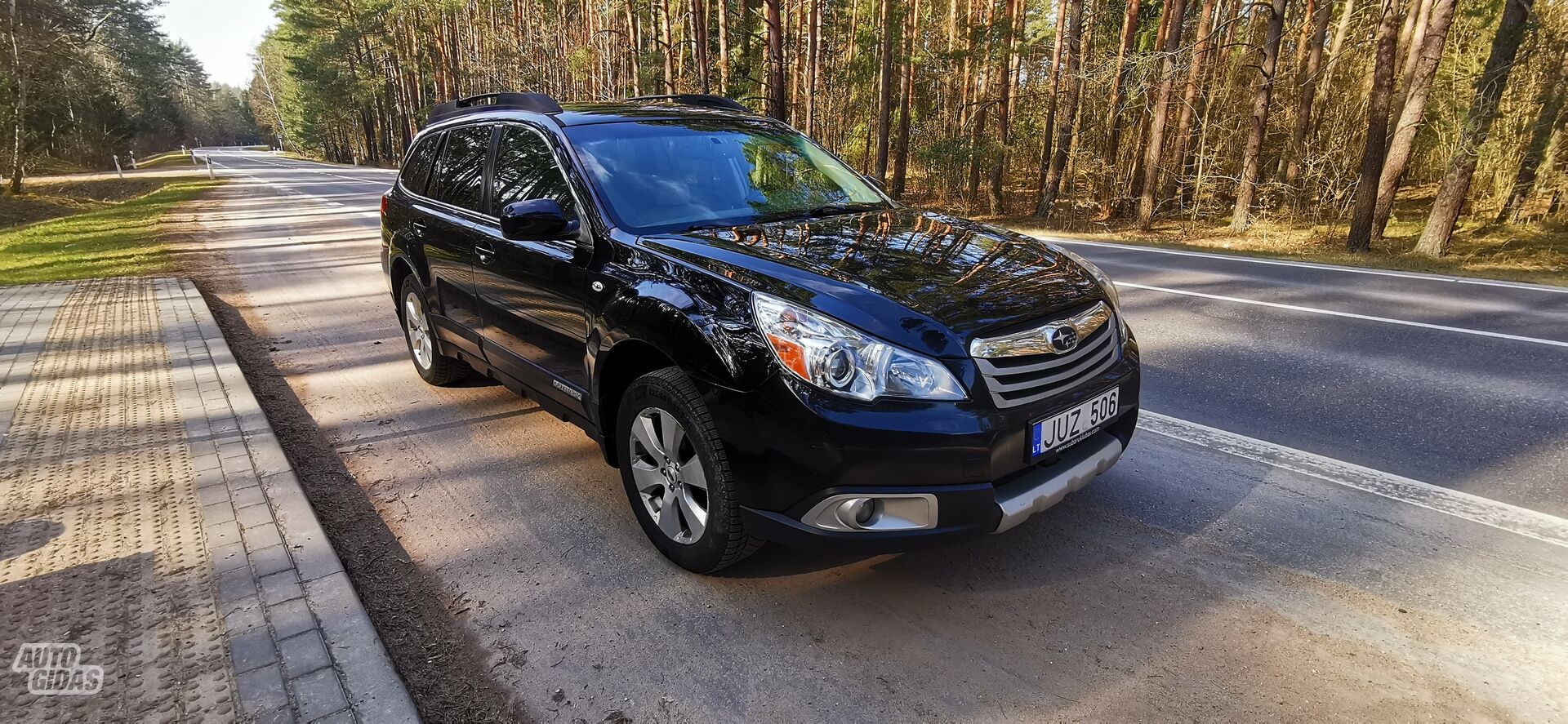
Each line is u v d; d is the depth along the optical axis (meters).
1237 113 20.09
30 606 2.57
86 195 30.16
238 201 22.77
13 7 27.25
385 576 2.91
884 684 2.30
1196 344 5.98
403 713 2.12
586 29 36.06
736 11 27.23
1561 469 3.58
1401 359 5.41
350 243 12.71
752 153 3.95
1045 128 22.53
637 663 2.43
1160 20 22.88
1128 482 3.54
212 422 4.23
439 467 3.90
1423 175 20.70
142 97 58.81
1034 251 3.18
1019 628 2.54
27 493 3.38
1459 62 16.81
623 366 3.09
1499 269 10.30
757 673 2.36
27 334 6.24
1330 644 2.41
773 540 2.59
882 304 2.48
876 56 25.73
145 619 2.50
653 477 2.94
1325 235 15.12
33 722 2.07
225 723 2.06
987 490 2.43
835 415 2.33
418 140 5.30
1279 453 3.84
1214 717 2.12
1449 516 3.18
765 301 2.52
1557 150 15.06
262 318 7.31
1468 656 2.34
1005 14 22.11
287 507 3.25
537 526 3.29
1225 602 2.64
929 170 23.50
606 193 3.34
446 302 4.52
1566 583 2.69
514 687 2.32
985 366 2.43
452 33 55.81
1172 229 17.77
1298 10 22.23
